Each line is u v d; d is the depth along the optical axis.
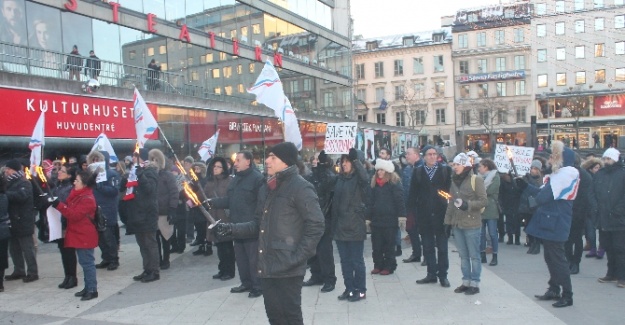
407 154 9.40
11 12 15.18
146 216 8.72
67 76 16.80
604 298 7.34
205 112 21.89
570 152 6.93
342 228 7.38
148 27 20.16
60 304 7.60
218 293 8.03
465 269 7.76
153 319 6.79
